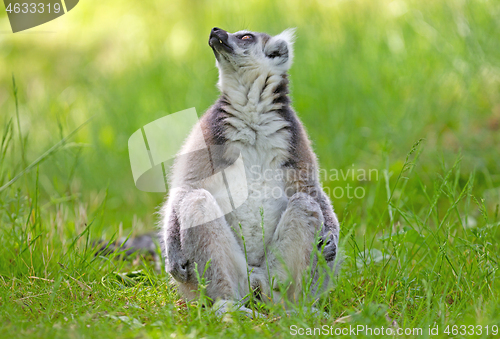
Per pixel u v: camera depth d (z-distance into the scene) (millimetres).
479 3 17156
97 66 22734
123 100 19578
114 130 18281
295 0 20828
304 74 17328
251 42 8820
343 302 7371
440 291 7375
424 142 14367
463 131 14781
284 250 7629
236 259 7551
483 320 6102
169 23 23562
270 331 6098
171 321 6270
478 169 13289
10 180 10031
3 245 8938
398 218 11797
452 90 16062
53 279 7883
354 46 17750
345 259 8828
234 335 5773
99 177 16656
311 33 18891
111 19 25062
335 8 19969
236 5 22359
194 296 7691
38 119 19031
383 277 8203
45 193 15109
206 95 17391
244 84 8594
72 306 6914
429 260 8797
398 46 17781
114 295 7398
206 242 7324
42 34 24062
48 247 8984
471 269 7598
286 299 7441
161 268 8898
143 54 22141
